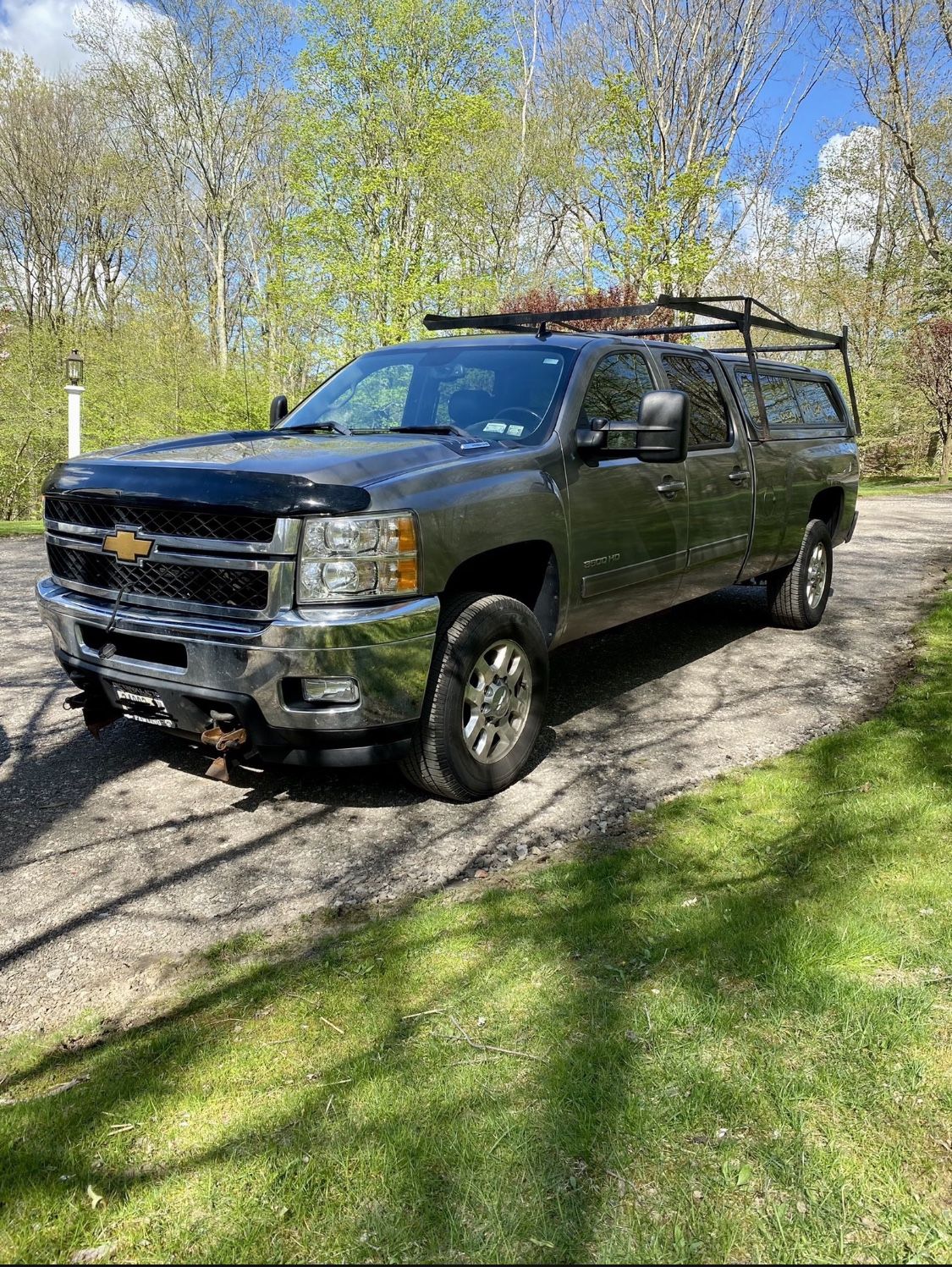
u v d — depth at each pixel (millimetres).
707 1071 2043
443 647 3488
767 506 5816
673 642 6410
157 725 3525
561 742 4449
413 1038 2213
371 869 3215
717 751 4289
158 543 3303
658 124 20750
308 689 3123
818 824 3312
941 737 4129
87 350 22906
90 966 2641
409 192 19016
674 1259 1591
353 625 3080
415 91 18359
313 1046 2205
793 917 2643
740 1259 1590
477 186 21594
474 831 3506
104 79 29469
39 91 28906
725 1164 1787
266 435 4137
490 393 4383
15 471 22156
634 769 4086
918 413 26156
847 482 7043
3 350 21766
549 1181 1758
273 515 3076
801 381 6785
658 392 3967
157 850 3367
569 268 26469
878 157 26906
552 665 5809
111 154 29766
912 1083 1990
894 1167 1774
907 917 2633
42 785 3938
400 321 18516
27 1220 1707
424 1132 1892
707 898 2814
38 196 29844
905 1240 1617
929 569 9469
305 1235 1659
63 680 5422
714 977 2389
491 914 2812
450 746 3535
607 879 2996
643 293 18141
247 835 3486
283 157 29938
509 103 20891
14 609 7324
